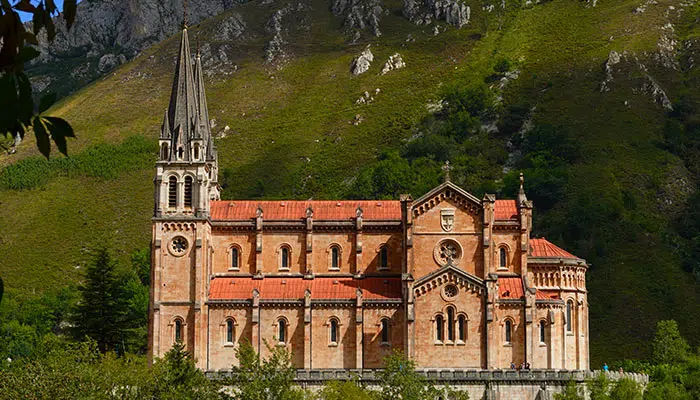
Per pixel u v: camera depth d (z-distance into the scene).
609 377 123.38
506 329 129.62
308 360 130.62
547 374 121.88
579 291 137.38
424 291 129.25
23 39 17.95
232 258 137.88
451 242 131.75
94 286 156.75
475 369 126.88
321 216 138.62
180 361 107.69
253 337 131.12
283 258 137.75
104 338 155.25
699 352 163.38
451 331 128.75
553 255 137.50
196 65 150.50
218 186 150.88
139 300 195.75
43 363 108.00
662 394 123.94
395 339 130.88
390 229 137.12
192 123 136.38
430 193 131.88
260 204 141.12
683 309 198.25
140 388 103.50
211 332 131.88
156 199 133.88
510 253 133.75
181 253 132.50
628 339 189.12
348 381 112.38
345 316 132.00
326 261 137.50
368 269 136.62
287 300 132.00
